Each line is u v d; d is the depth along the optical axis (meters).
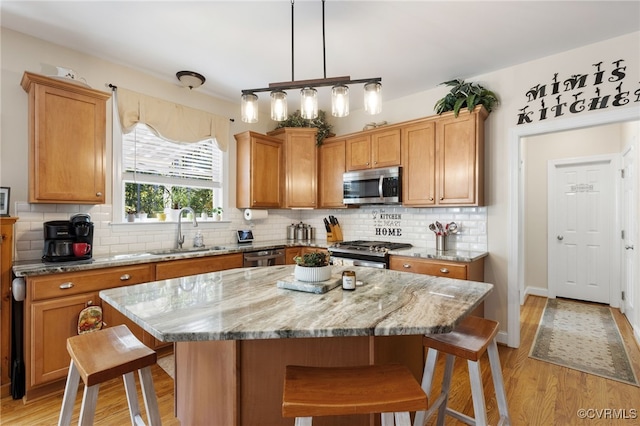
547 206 4.69
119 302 1.39
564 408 2.01
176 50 2.74
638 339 3.03
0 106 2.36
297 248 3.93
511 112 3.01
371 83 1.80
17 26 2.39
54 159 2.36
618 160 4.12
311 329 1.08
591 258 4.38
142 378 1.35
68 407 1.34
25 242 2.44
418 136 3.33
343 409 0.97
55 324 2.14
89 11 2.21
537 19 2.29
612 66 2.54
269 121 4.42
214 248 3.37
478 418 1.37
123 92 2.98
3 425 1.86
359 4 2.12
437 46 2.66
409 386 1.07
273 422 1.41
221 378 1.44
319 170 4.20
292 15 1.99
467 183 3.00
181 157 3.50
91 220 2.79
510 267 3.01
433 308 1.31
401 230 3.77
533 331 3.34
